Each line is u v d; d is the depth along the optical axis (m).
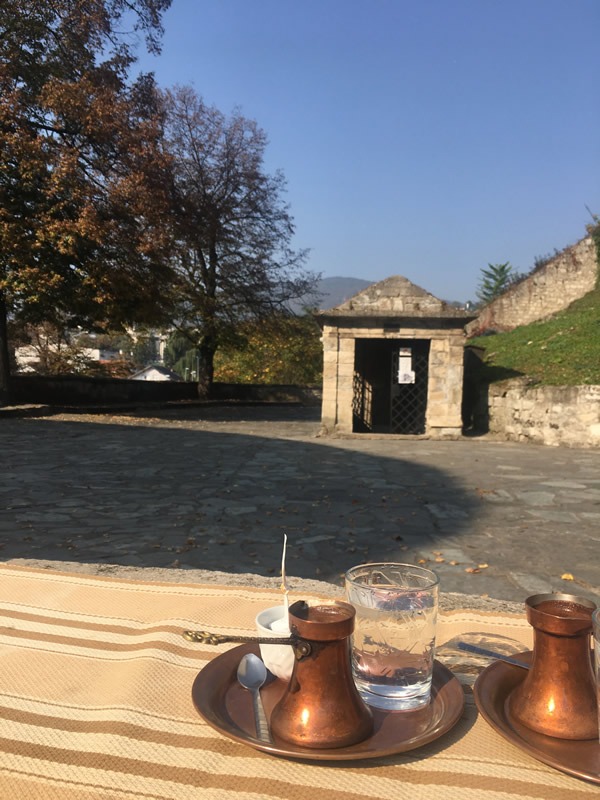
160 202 18.12
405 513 7.40
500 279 58.28
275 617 1.46
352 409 16.55
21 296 17.73
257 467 10.57
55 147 16.95
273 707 1.30
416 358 17.97
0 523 6.49
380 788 1.10
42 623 1.86
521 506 7.85
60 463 10.45
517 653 1.58
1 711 1.36
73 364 31.36
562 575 5.22
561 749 1.18
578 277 26.20
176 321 28.55
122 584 2.21
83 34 17.56
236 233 27.42
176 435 15.34
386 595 1.34
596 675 1.14
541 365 17.92
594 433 14.18
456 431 16.09
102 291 17.69
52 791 1.11
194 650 1.63
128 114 18.19
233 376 41.28
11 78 16.52
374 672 1.34
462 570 5.35
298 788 1.10
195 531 6.38
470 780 1.12
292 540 6.16
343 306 16.11
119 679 1.48
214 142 26.12
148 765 1.16
